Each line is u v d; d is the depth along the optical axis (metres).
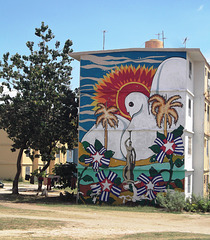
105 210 27.89
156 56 31.58
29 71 36.97
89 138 32.22
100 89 32.38
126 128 31.56
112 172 31.52
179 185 30.16
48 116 37.16
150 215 25.98
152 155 30.88
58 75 37.72
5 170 59.59
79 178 32.09
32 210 25.70
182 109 30.75
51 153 39.09
